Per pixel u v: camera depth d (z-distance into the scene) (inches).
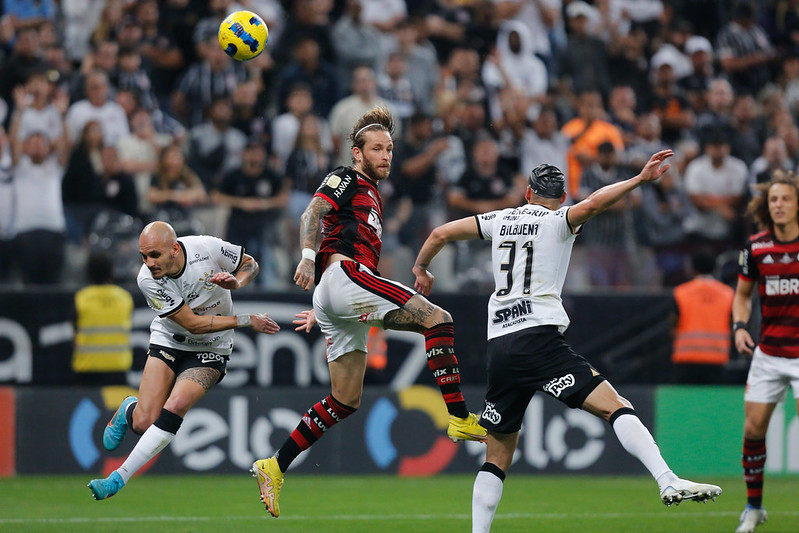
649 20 2171.5
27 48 1761.8
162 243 884.6
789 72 2203.5
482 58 2030.0
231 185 1553.9
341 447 1501.0
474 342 1556.3
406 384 1583.4
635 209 1646.2
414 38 1953.7
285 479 1457.9
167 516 1115.3
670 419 1544.0
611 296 1601.9
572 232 796.6
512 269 806.5
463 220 841.5
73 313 1478.8
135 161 1628.9
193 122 1838.1
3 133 1585.9
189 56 1930.4
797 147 2009.1
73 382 1501.0
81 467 1455.5
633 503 1253.7
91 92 1676.9
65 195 1524.4
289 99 1795.0
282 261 1556.3
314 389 1505.9
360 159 847.7
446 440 1523.1
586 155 1733.5
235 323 901.8
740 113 2012.8
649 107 2070.6
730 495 1343.5
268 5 2009.1
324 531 1025.5
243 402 1480.1
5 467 1440.7
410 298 813.2
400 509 1184.8
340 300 817.5
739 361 1625.2
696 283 1551.4
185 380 932.0
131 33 1872.5
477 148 1651.1
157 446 901.8
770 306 1005.8
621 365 1604.3
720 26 2288.4
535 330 789.2
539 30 2119.8
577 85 2031.3
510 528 1055.0
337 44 1932.8
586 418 1537.9
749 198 1717.5
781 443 1552.7
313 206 818.2
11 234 1512.1
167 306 900.0
